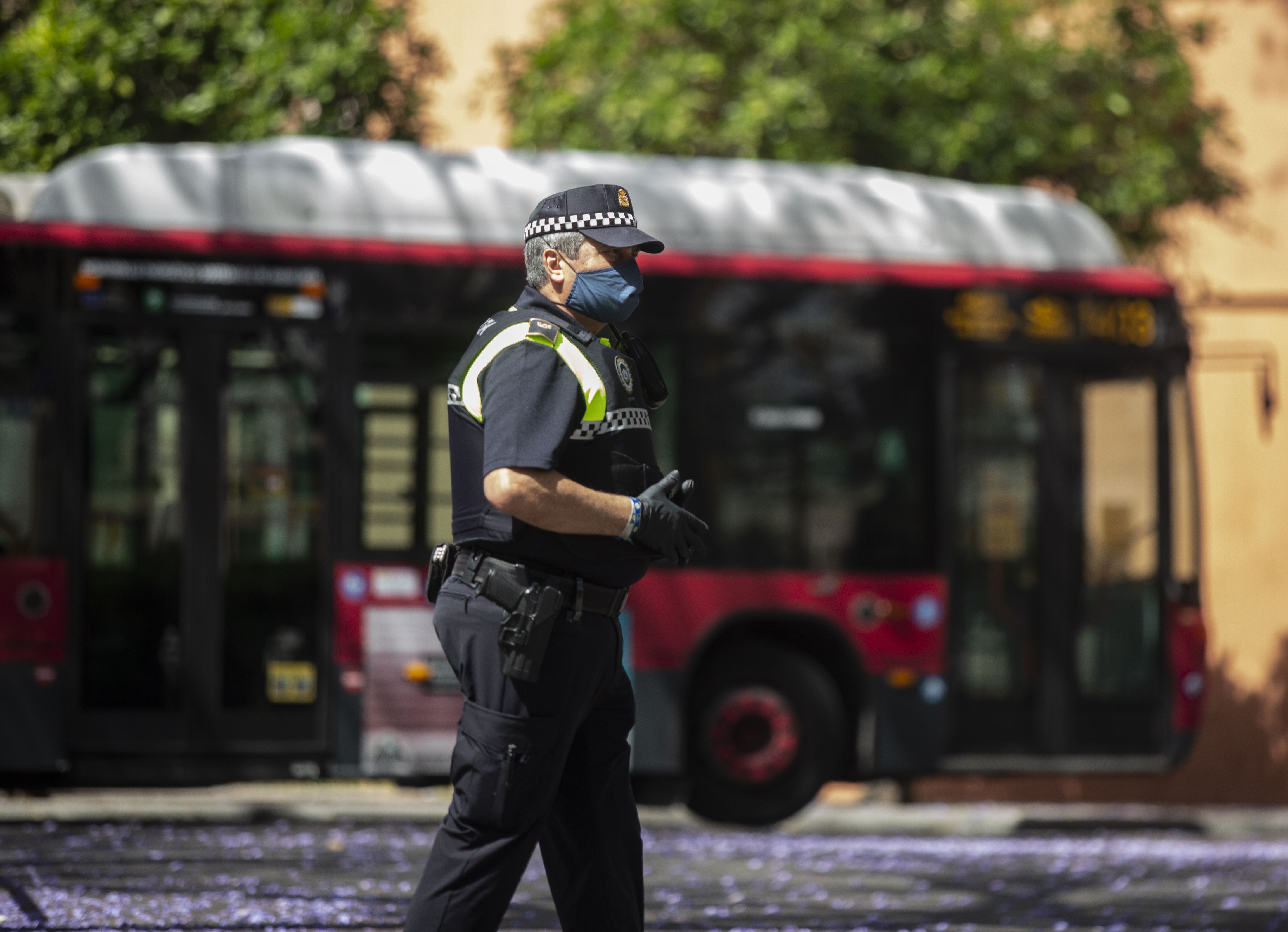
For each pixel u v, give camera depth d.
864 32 42.16
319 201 33.59
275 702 32.41
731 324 34.59
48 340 32.06
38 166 38.28
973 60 42.16
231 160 33.47
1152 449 36.34
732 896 23.70
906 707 34.62
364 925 19.64
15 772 31.39
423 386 33.31
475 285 33.72
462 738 13.55
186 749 32.06
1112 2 44.81
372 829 31.27
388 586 32.78
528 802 13.46
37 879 22.16
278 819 34.56
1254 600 50.69
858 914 22.47
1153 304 36.59
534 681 13.30
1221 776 49.94
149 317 32.44
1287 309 51.16
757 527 34.31
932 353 35.44
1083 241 37.22
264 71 39.72
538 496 12.83
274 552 32.62
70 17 38.56
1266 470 50.94
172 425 32.47
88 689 31.81
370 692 32.56
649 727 33.38
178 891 21.59
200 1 39.78
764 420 34.56
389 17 41.25
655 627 33.62
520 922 20.92
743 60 43.03
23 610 31.45
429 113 45.62
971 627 35.25
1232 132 51.75
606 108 41.72
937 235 36.22
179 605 32.22
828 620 34.38
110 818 33.12
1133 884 26.41
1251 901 24.67
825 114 40.78
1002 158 42.34
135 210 32.91
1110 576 35.97
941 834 39.16
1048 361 35.97
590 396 13.45
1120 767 35.75
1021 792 47.62
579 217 13.79
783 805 34.78
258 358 32.81
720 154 43.38
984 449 35.59
